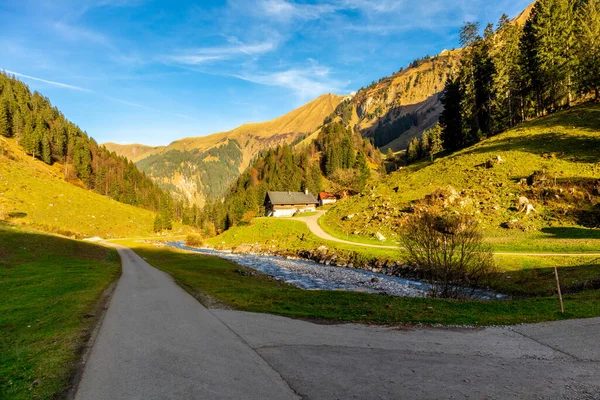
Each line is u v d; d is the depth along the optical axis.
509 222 47.53
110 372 9.02
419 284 36.16
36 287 24.56
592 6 83.06
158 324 14.25
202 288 25.28
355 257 51.06
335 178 149.50
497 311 15.63
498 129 88.75
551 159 58.72
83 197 139.12
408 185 78.12
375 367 9.05
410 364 9.25
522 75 80.38
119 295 22.16
